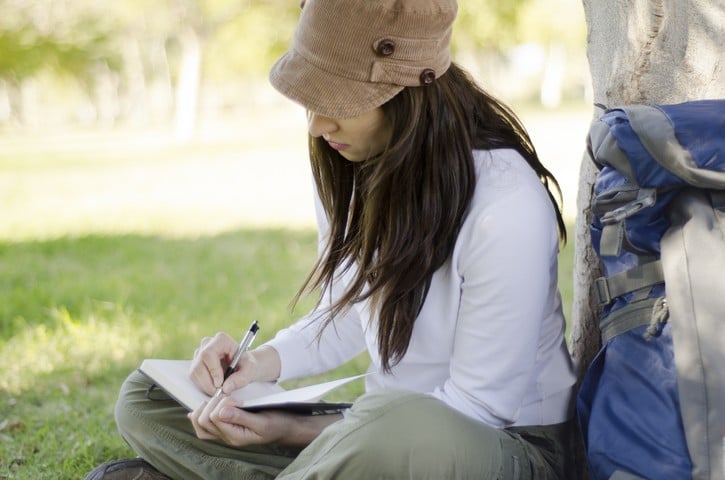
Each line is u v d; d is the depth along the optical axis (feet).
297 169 56.70
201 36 97.25
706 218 6.15
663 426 6.07
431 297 6.97
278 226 31.60
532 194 6.75
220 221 33.86
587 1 9.00
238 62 91.86
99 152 81.87
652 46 8.19
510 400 6.80
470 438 6.18
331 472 6.09
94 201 42.86
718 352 5.92
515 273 6.62
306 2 6.70
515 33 100.99
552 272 7.08
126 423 7.89
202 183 50.19
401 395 6.22
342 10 6.36
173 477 7.81
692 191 6.24
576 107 134.72
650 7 8.15
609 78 8.57
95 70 148.66
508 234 6.62
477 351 6.75
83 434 11.48
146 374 7.61
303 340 8.32
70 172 60.03
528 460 6.60
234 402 7.13
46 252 26.40
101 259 24.97
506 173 6.78
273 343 8.30
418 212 6.71
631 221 6.39
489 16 95.91
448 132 6.66
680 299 6.07
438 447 6.01
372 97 6.48
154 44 157.99
